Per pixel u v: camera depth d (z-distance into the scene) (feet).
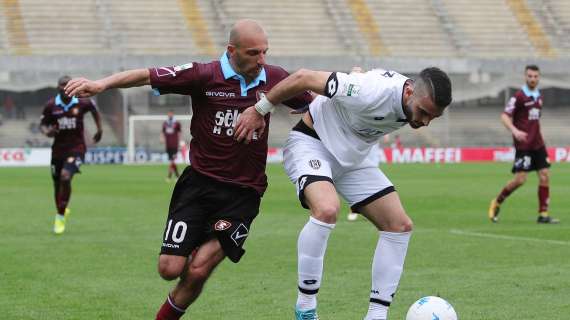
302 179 44.19
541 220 103.19
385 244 45.16
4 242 83.82
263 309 51.83
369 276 63.41
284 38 294.46
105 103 267.59
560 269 66.08
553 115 296.30
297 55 284.20
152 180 185.68
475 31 309.63
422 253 75.10
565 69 294.87
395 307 52.37
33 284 60.44
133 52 278.67
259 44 41.24
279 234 89.92
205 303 53.62
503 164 258.37
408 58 284.00
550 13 321.11
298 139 45.78
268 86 42.83
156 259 72.33
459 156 280.92
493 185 168.55
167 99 273.75
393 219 45.03
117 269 67.05
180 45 283.79
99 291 57.82
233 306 52.75
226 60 42.16
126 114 267.59
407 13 310.65
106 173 212.84
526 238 86.22
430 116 40.63
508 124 101.14
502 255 73.82
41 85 261.03
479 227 97.35
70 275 64.28
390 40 300.20
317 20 302.04
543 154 102.06
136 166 250.37
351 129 44.24
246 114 41.34
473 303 53.11
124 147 266.77
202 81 41.73
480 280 61.16
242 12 297.74
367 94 41.52
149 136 270.26
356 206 45.73
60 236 88.79
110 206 124.47
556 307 51.83
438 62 286.05
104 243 82.89
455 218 107.96
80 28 281.13
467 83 288.51
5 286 59.67
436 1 317.63
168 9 292.61
